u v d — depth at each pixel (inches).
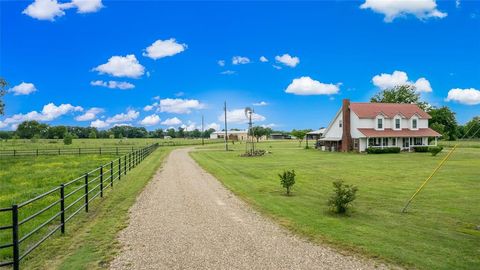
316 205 512.7
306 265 267.9
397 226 394.0
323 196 597.3
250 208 484.1
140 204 507.8
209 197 569.9
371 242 327.0
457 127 3122.5
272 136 6097.4
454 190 662.5
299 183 759.1
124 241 325.1
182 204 509.4
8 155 1604.3
